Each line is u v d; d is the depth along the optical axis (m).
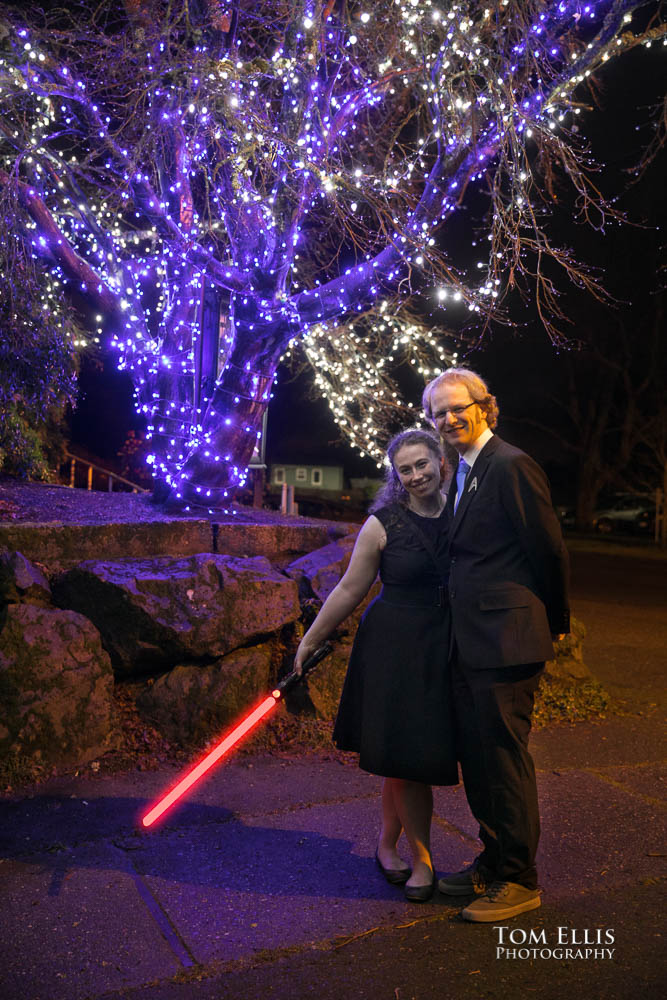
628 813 3.86
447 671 3.05
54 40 5.93
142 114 6.09
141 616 4.70
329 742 4.69
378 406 8.36
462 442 3.06
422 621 3.08
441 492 3.17
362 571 3.18
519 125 5.23
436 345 7.79
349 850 3.48
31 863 3.33
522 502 2.92
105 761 4.35
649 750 4.75
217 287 6.52
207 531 5.75
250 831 3.65
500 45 5.27
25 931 2.86
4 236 6.17
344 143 6.70
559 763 4.53
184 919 2.95
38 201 6.29
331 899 3.10
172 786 4.11
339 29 5.91
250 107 5.45
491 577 2.96
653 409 26.53
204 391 6.70
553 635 3.16
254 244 6.07
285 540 6.00
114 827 3.66
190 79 5.44
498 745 2.93
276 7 5.88
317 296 5.96
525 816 2.95
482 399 3.07
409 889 3.09
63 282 7.55
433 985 2.61
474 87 5.36
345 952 2.78
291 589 5.05
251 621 4.88
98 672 4.48
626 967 2.71
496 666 2.88
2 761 4.14
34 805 3.86
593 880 3.25
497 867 3.04
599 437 27.84
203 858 3.40
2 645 4.25
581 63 5.14
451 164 5.42
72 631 4.48
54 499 6.64
